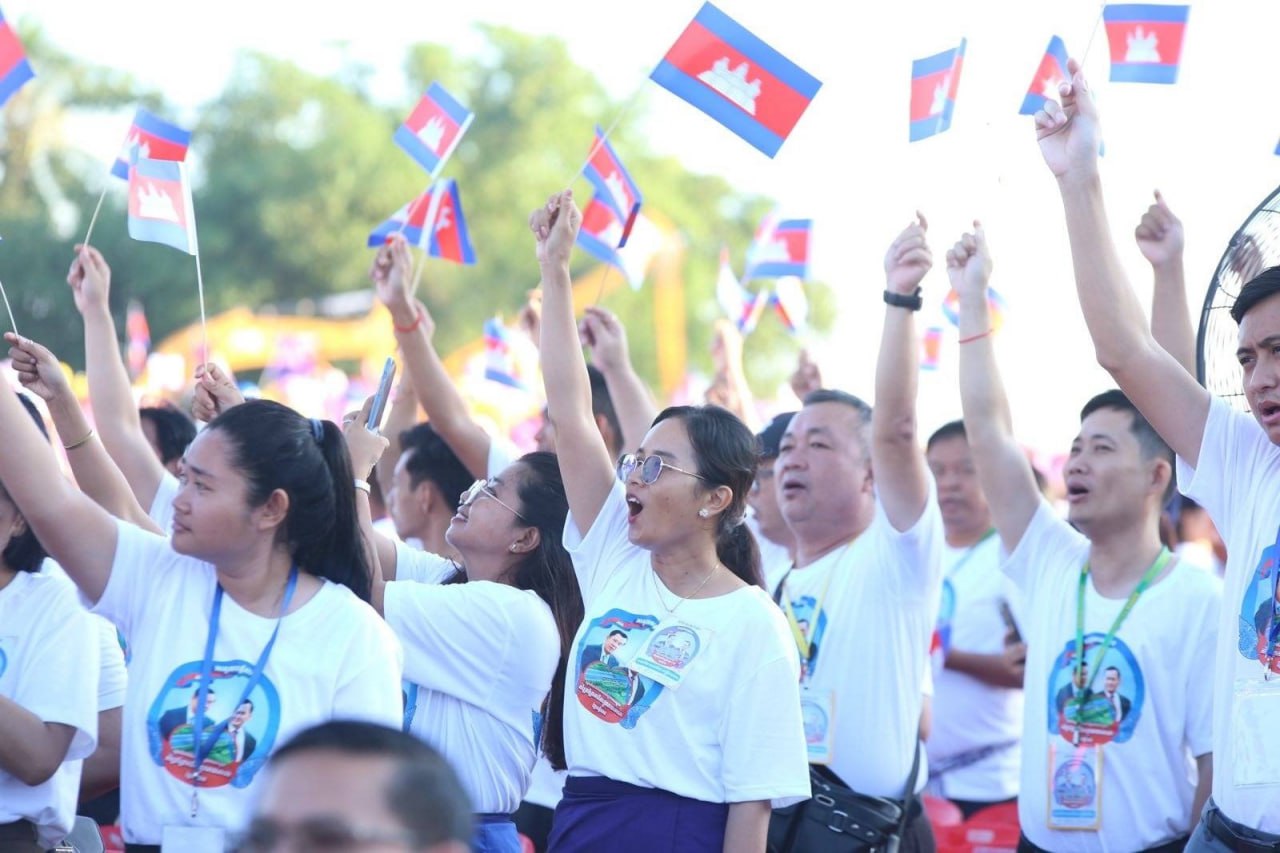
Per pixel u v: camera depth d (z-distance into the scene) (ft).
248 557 16.84
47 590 18.39
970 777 29.89
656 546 18.51
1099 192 17.97
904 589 23.13
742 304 36.65
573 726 18.35
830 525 24.62
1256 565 16.80
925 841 23.93
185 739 16.28
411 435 26.76
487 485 21.09
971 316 23.66
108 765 20.36
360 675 16.67
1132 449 22.63
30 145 153.17
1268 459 17.12
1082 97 18.11
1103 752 22.02
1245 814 16.47
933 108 25.21
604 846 17.70
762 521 29.22
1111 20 24.89
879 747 23.16
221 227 151.53
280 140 160.45
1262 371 16.33
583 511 19.71
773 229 35.17
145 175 23.71
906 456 22.59
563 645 20.66
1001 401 23.66
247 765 16.19
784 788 17.47
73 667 18.08
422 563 22.35
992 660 29.32
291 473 16.84
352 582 17.71
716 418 18.89
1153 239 22.63
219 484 16.55
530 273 159.53
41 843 18.08
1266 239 18.67
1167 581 22.43
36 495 16.72
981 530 31.32
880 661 23.25
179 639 16.79
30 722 17.37
